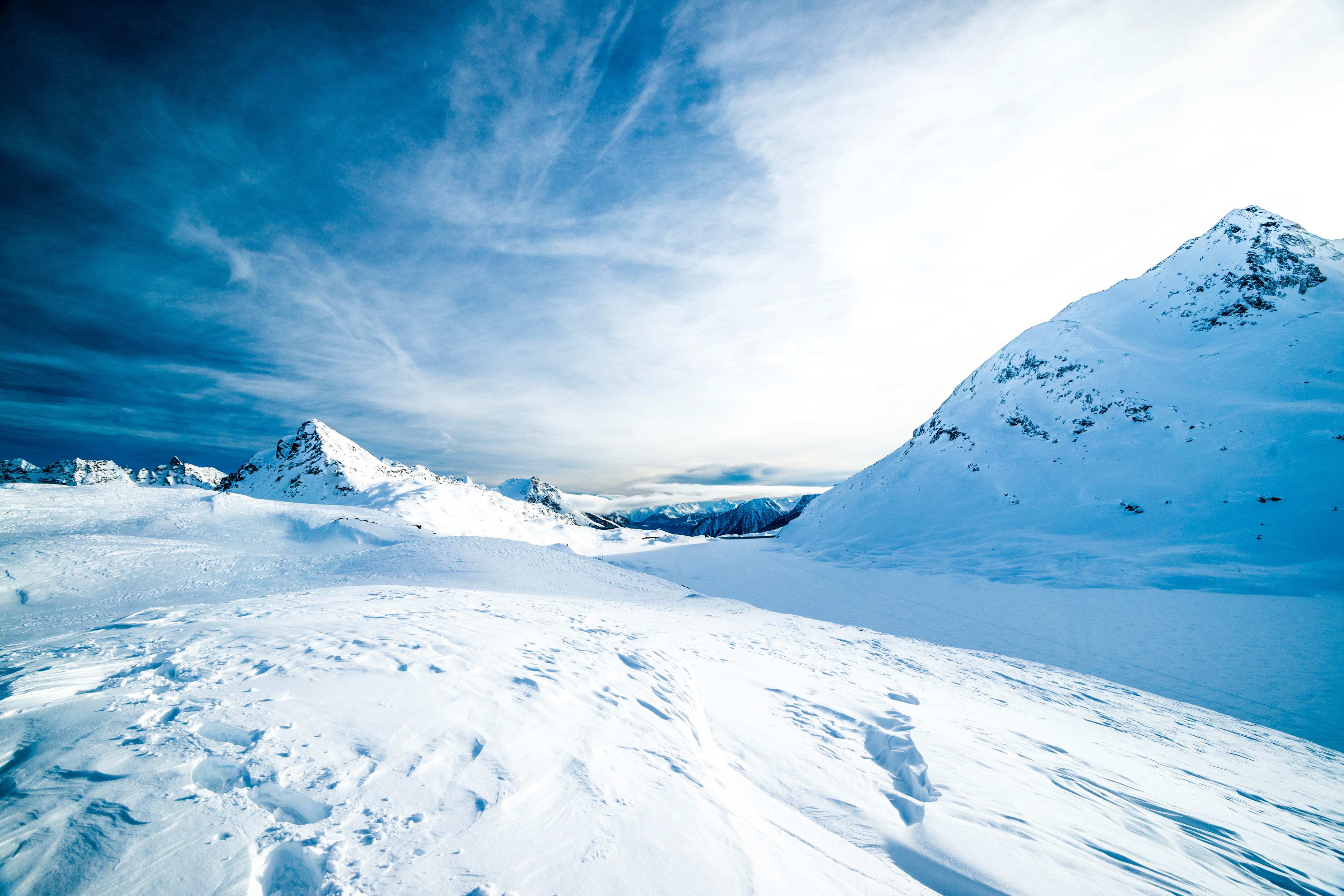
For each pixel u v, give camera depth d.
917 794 5.07
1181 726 11.22
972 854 3.82
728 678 8.52
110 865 2.14
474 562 24.36
